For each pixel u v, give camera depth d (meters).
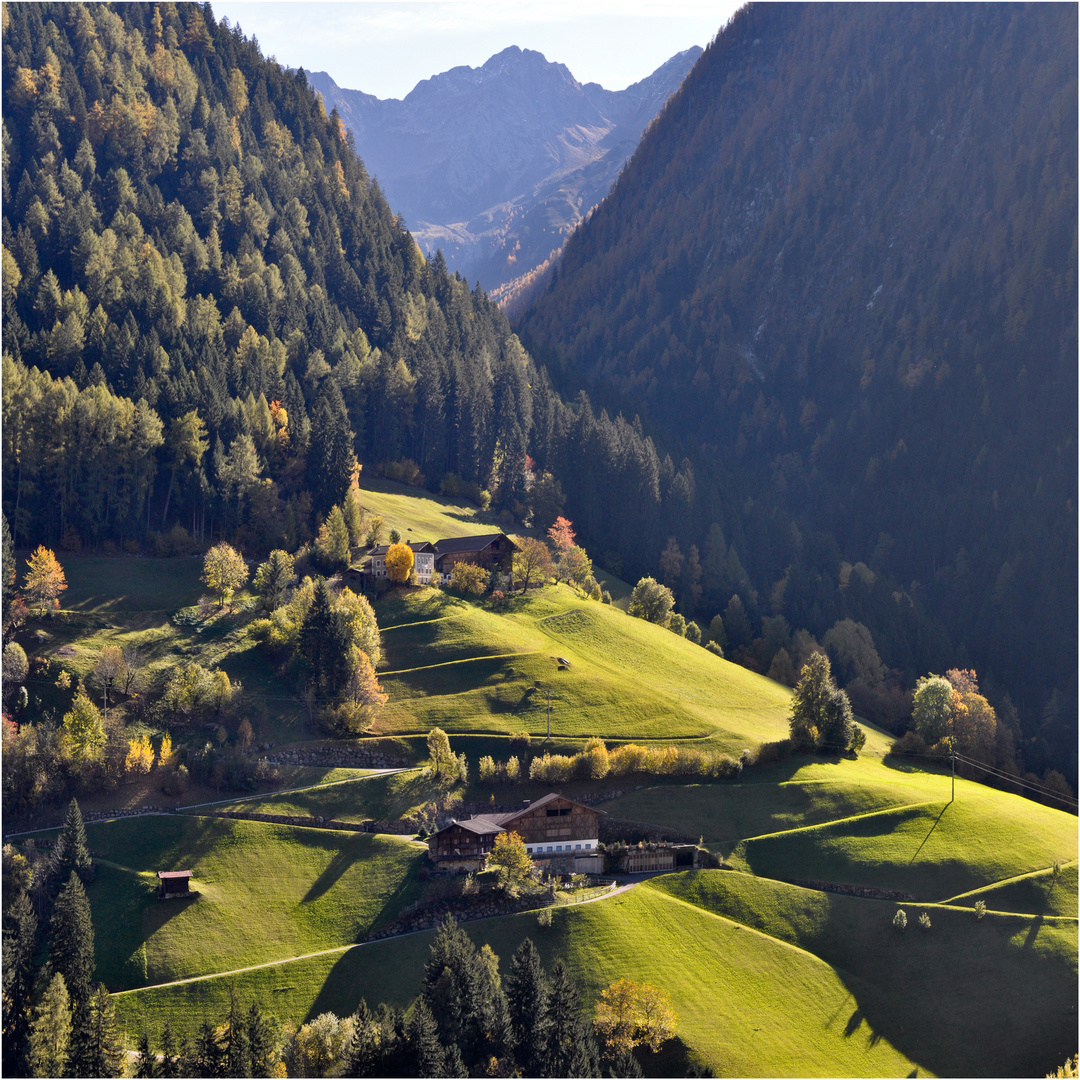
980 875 149.12
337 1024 108.19
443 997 109.81
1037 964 135.25
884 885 147.00
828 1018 125.62
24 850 129.75
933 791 172.25
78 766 141.88
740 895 142.25
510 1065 106.38
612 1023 115.81
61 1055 101.69
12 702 153.38
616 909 133.50
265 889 132.62
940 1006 129.75
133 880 129.38
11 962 108.94
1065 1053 124.94
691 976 126.44
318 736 164.62
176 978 118.62
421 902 132.00
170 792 145.88
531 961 113.50
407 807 150.50
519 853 134.12
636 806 158.62
